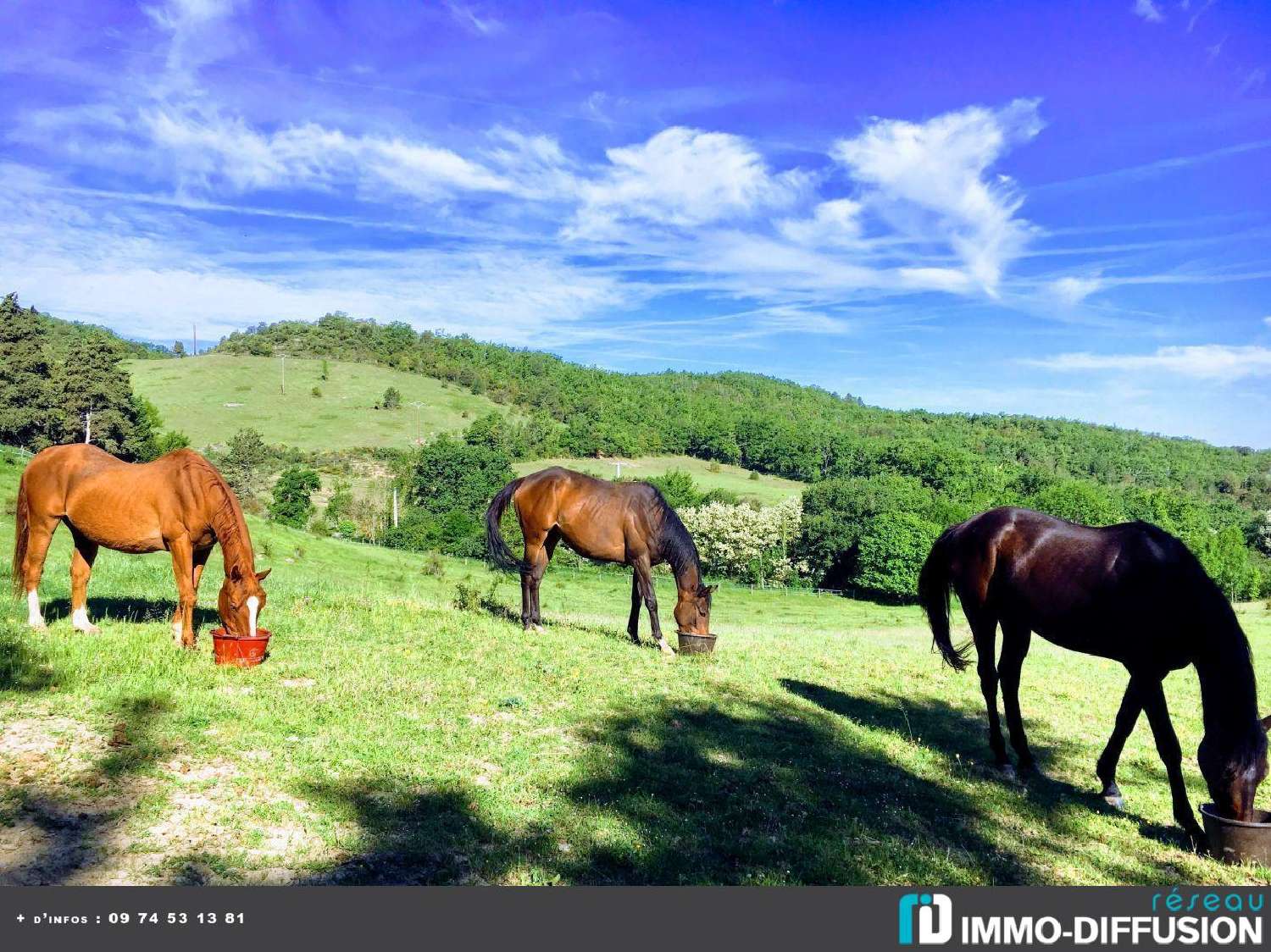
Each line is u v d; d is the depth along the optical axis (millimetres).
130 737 5949
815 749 7641
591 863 5020
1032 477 98312
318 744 6324
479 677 8672
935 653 14547
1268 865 5781
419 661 9016
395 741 6543
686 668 10211
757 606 56750
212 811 5105
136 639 8391
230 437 122812
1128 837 6375
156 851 4605
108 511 8227
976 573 7930
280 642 9273
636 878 4930
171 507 8188
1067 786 7512
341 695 7512
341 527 78000
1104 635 6969
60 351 90000
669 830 5539
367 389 162500
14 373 61156
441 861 4875
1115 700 11391
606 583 58375
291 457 114188
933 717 9578
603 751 6887
